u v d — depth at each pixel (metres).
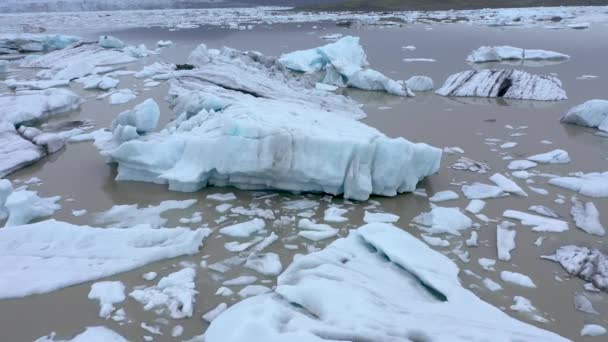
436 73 16.45
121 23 43.75
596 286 4.81
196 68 16.47
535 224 6.05
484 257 5.39
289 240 5.80
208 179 7.37
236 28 34.91
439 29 29.84
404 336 3.67
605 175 7.44
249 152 6.86
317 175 6.73
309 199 6.91
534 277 4.99
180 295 4.68
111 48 22.00
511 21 31.41
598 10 42.00
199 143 7.24
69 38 25.47
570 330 4.21
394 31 29.53
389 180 6.82
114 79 15.68
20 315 4.48
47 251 5.38
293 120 8.10
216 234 5.95
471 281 4.94
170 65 18.31
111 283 4.91
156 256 5.38
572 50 20.17
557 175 7.64
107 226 6.17
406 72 16.75
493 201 6.79
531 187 7.20
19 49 24.64
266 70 16.25
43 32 35.44
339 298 4.07
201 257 5.45
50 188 7.41
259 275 5.07
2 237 5.50
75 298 4.72
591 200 6.71
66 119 11.52
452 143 9.25
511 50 18.94
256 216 6.40
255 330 3.59
